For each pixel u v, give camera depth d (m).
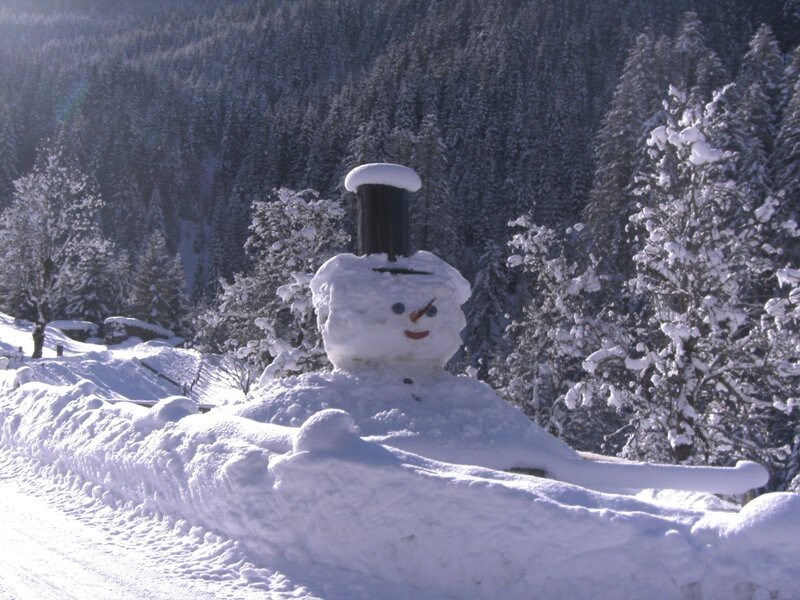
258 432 6.11
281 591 4.89
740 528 3.97
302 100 117.75
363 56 144.12
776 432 16.69
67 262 41.16
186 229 100.12
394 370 6.91
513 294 46.41
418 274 7.16
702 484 6.12
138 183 94.62
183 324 63.25
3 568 5.39
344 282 7.03
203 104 120.19
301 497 5.28
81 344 50.16
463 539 4.55
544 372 17.88
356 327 6.89
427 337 6.95
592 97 84.12
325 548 5.14
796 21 80.38
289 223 19.83
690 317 13.16
